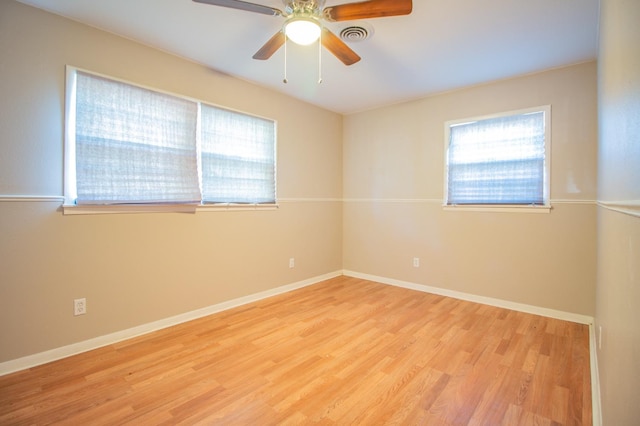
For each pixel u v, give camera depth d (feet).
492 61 9.45
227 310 10.51
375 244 14.49
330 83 11.36
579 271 9.51
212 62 9.72
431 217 12.65
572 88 9.62
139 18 7.41
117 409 5.57
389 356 7.48
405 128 13.38
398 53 8.98
